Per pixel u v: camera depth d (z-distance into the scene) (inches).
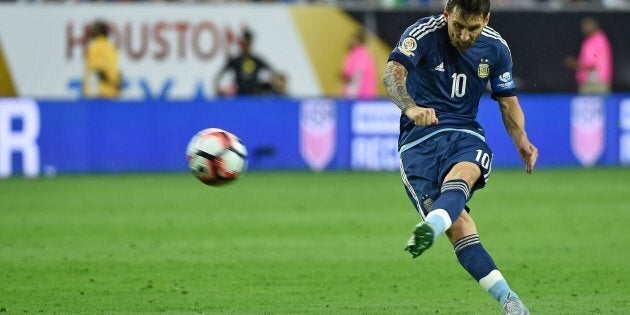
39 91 3029.0
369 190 2447.1
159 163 2871.6
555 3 3430.1
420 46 1004.6
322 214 2004.2
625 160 3073.3
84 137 2822.3
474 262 970.7
